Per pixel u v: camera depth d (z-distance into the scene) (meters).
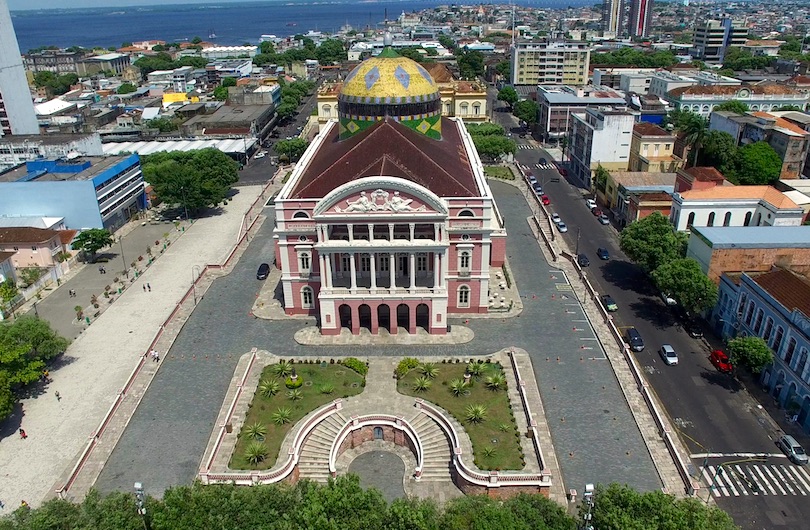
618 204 152.50
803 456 73.31
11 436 80.06
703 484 70.56
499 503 58.28
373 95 124.00
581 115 189.38
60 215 142.12
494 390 85.56
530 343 97.12
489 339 98.50
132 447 76.75
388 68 125.00
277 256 123.81
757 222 125.62
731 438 77.62
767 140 171.25
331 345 97.56
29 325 89.00
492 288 114.00
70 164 152.00
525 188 176.38
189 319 106.06
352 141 115.75
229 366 92.69
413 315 99.19
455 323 103.25
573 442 76.19
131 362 95.81
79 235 132.62
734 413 82.12
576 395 84.75
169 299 115.44
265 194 176.00
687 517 52.75
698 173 137.12
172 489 58.12
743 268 101.06
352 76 128.38
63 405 85.94
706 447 76.19
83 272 129.62
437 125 130.62
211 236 147.75
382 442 81.06
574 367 90.94
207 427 80.00
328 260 95.75
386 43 133.38
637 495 55.00
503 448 74.50
